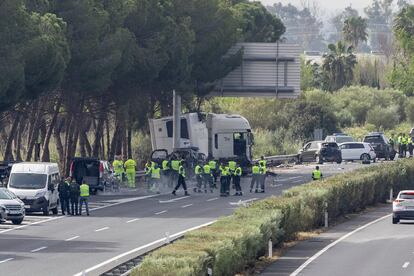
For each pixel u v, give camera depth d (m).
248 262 94.62
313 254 108.06
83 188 144.00
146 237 116.44
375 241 120.69
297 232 124.38
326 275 91.31
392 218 144.75
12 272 88.50
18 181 144.00
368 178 168.12
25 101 181.62
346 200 153.62
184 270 67.38
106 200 168.25
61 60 174.88
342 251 110.75
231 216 106.25
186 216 141.50
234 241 87.25
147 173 185.62
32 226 129.12
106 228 126.44
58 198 148.50
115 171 192.75
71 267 91.62
